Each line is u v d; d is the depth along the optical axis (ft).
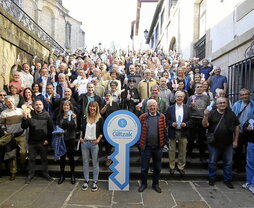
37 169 17.07
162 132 14.43
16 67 26.81
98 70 24.00
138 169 17.26
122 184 14.51
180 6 44.24
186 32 39.73
